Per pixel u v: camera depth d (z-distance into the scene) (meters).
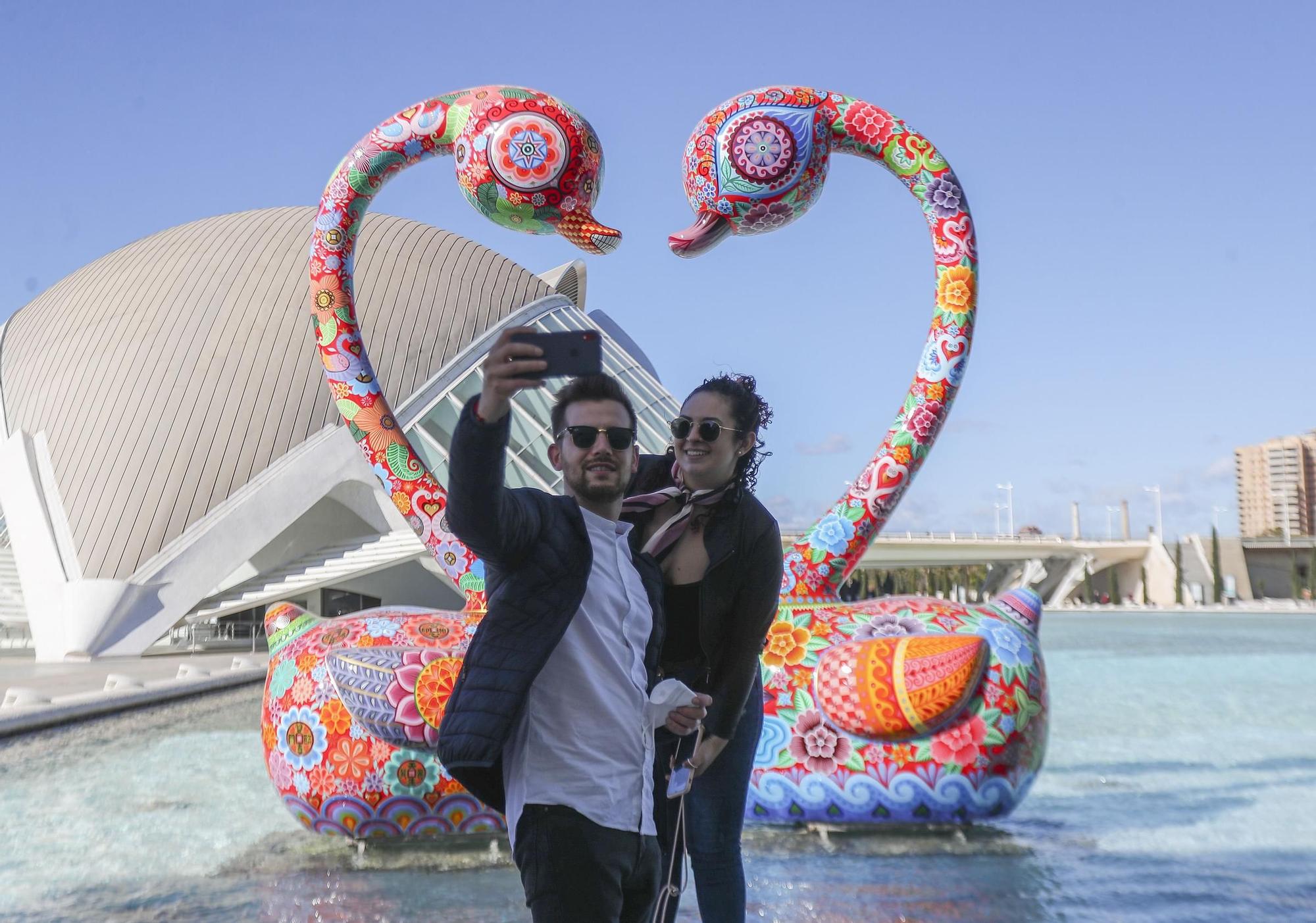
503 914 4.05
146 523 26.42
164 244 31.78
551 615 2.39
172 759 8.77
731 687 2.95
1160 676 15.69
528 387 2.21
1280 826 5.45
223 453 27.41
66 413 28.00
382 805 4.96
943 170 5.54
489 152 5.19
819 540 5.34
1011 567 79.38
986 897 4.14
